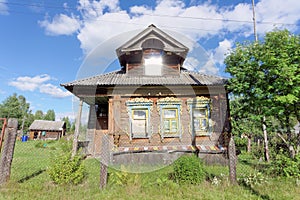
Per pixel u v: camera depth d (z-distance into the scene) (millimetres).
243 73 6230
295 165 4383
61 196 3408
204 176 4250
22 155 9156
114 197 3371
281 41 5617
